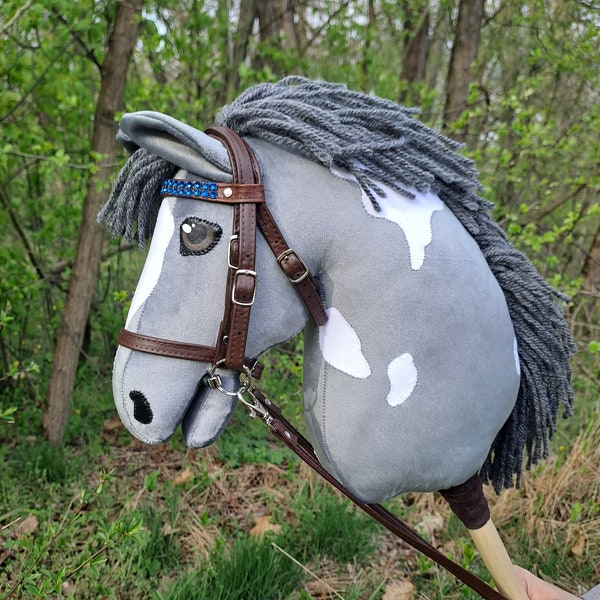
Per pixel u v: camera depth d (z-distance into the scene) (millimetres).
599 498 2061
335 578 1854
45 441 2361
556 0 3330
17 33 2355
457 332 873
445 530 2104
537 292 980
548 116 3434
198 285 858
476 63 3176
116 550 1806
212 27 2682
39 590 1279
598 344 2086
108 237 2855
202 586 1636
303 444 1011
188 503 2146
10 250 2430
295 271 856
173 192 889
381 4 3297
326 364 903
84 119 2562
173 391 864
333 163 887
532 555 1916
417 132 932
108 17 2438
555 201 3014
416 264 867
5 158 1987
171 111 2455
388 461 896
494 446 1068
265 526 2020
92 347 3422
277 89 971
